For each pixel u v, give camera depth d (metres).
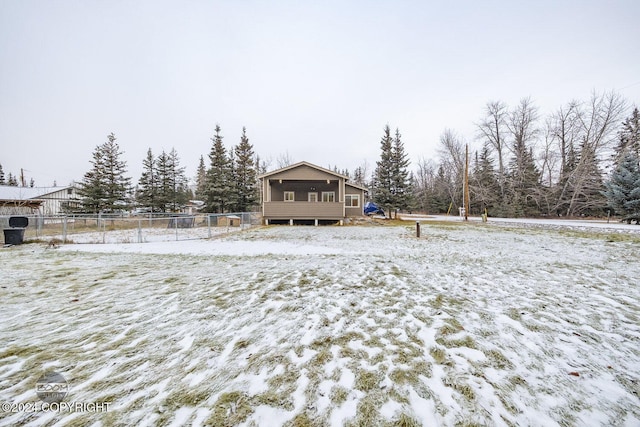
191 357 2.25
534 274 4.84
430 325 2.84
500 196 25.81
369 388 1.86
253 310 3.26
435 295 3.77
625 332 2.66
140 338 2.58
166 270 5.19
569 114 23.16
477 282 4.38
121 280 4.52
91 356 2.26
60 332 2.69
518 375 2.00
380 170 21.75
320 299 3.62
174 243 9.09
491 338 2.56
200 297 3.71
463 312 3.18
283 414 1.64
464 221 18.94
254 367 2.11
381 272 4.96
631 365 2.13
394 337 2.59
